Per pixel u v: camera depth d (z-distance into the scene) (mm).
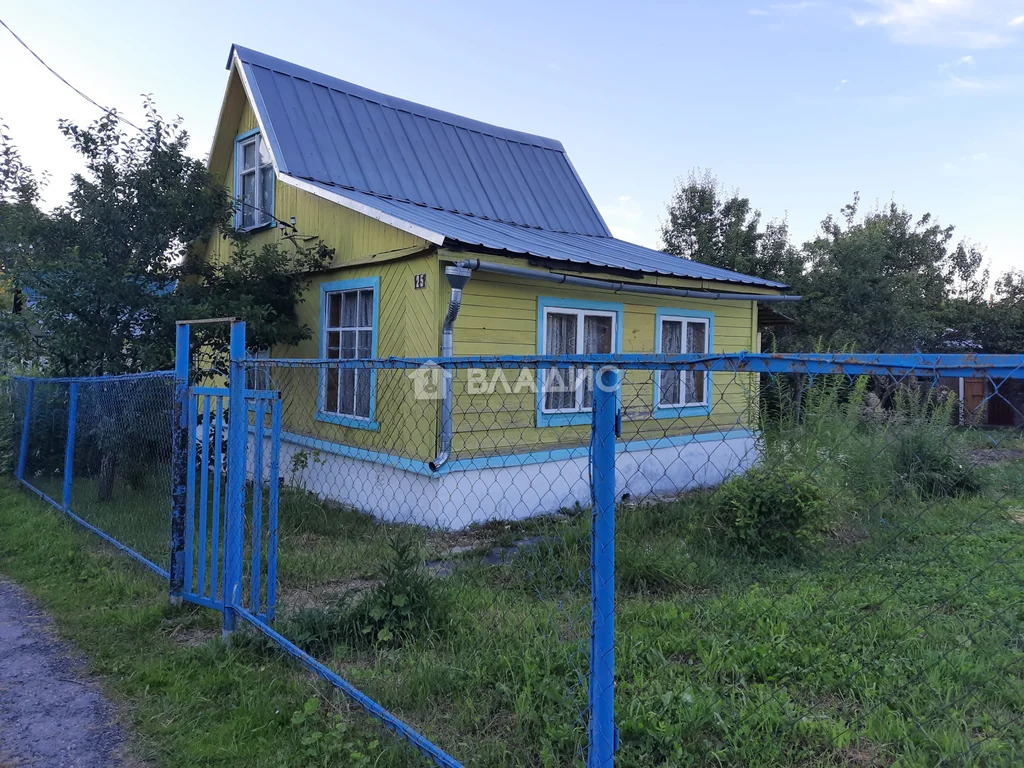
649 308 9656
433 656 3633
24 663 3961
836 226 23906
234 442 4105
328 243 8906
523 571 5090
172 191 8102
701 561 5227
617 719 2920
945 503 6402
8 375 10648
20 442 9516
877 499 6121
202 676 3619
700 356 2111
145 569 5395
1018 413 2045
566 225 12344
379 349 8039
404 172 10508
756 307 11656
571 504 8414
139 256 8133
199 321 4422
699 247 20188
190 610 4527
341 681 3268
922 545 5699
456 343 7422
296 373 9578
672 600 4547
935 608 4375
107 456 6438
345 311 8750
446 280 7305
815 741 2834
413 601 4086
